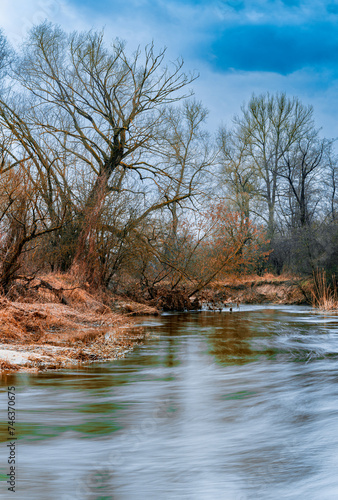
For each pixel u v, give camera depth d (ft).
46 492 12.68
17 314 43.01
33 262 62.80
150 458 15.19
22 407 21.11
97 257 71.61
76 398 22.76
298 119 160.86
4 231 50.37
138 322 61.93
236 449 16.01
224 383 26.37
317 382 26.30
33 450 15.83
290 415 19.90
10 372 28.43
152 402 22.22
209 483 13.24
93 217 69.10
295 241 116.78
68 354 33.94
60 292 56.18
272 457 15.23
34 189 51.88
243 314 78.33
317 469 14.21
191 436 17.35
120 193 75.61
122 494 12.61
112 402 22.09
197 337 47.37
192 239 84.74
